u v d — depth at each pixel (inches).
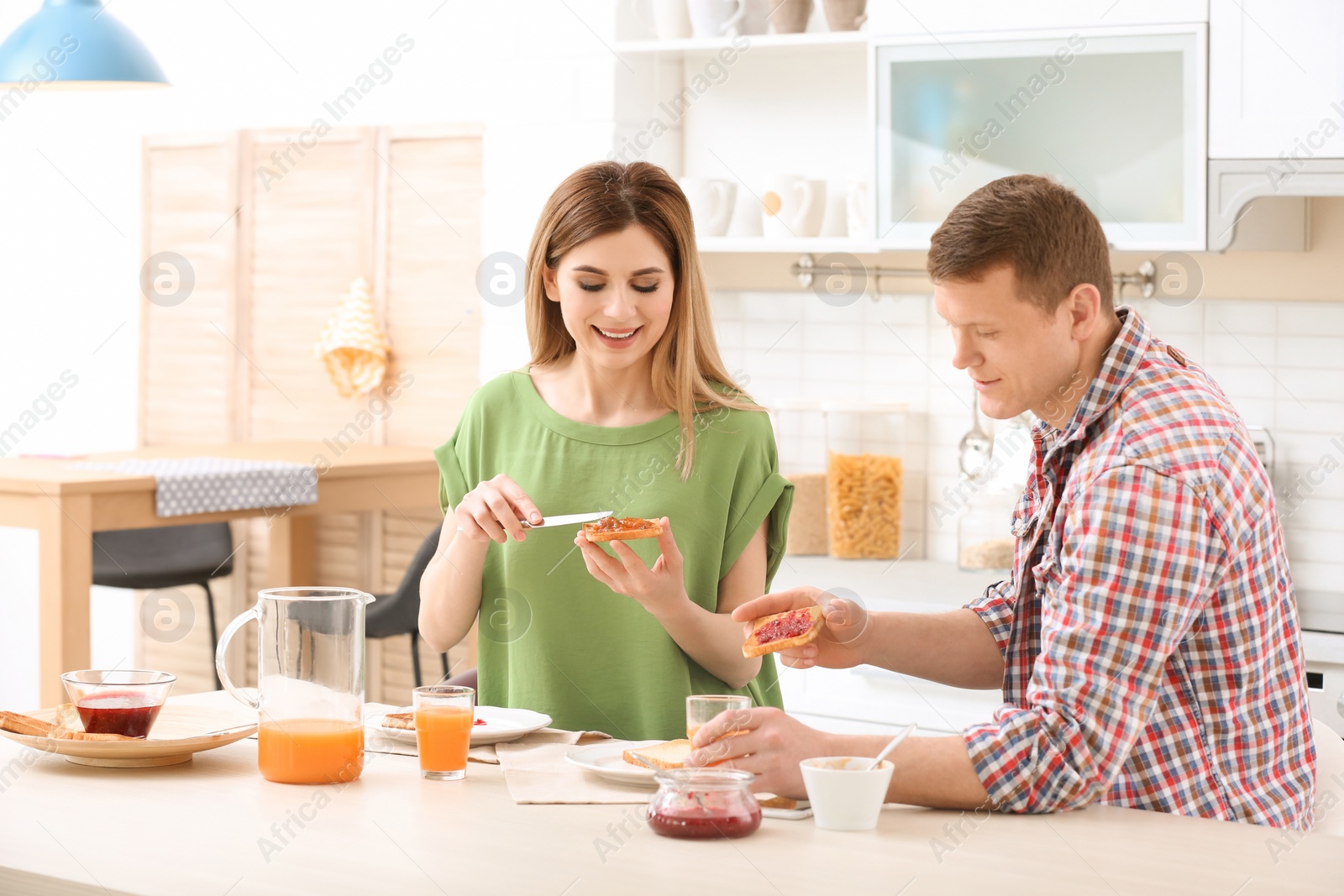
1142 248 113.0
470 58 156.6
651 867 48.5
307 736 58.6
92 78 132.3
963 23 117.4
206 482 135.9
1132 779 56.8
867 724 119.5
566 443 77.4
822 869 48.4
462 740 60.1
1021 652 64.1
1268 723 56.6
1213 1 109.4
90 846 50.5
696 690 75.0
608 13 133.9
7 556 175.3
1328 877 47.9
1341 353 118.9
